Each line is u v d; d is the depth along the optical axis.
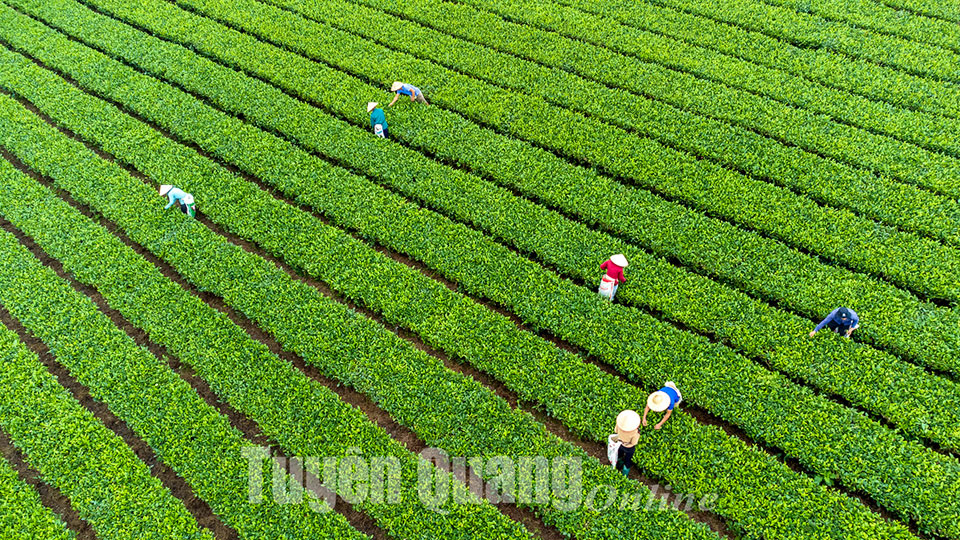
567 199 21.09
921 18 28.02
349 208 21.03
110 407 16.11
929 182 21.19
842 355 16.53
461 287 19.05
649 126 23.70
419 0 30.73
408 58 27.14
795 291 18.17
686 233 19.88
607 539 13.77
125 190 21.72
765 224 20.11
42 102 25.31
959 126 22.97
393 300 18.34
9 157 23.72
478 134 23.55
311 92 25.53
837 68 25.70
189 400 16.17
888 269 18.64
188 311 18.11
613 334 17.28
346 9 30.19
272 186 22.45
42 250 20.45
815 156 22.22
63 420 15.84
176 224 20.59
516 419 15.69
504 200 21.12
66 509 14.77
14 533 14.09
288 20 29.53
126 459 15.16
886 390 15.84
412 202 21.44
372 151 22.98
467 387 16.34
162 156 23.03
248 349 17.17
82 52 27.83
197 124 24.27
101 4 30.69
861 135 22.91
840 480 14.60
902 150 22.27
